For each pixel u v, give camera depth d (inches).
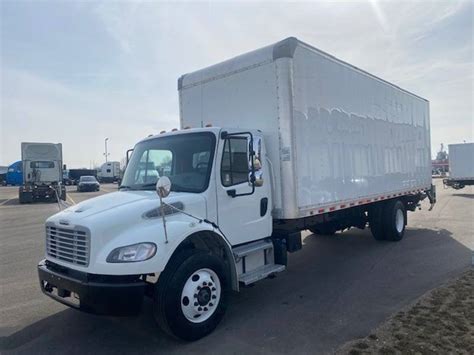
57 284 166.7
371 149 326.3
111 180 2522.1
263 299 222.8
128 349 164.1
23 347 168.1
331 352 152.8
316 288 240.4
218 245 196.5
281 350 157.4
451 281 234.4
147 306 217.2
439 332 163.0
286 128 221.0
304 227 268.5
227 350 159.6
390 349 150.3
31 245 417.7
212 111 262.4
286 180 222.5
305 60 237.6
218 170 195.6
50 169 1075.3
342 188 276.5
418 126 441.7
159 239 160.4
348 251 346.3
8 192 1669.5
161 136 223.6
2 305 222.2
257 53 235.0
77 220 164.9
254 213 214.8
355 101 301.3
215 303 179.6
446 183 1154.7
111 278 153.9
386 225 373.7
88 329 185.9
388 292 224.7
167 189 158.4
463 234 404.5
